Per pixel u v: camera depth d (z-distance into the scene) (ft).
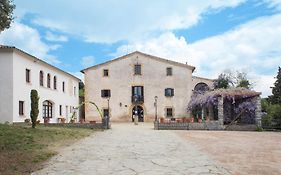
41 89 105.50
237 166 30.17
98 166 30.40
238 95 93.66
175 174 26.76
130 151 40.22
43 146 42.75
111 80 145.07
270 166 30.25
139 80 144.66
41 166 30.30
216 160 33.50
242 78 160.97
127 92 144.36
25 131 54.34
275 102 112.68
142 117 143.64
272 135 68.64
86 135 61.26
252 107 93.76
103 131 74.90
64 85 132.77
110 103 143.95
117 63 145.79
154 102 143.33
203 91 140.46
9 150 37.65
